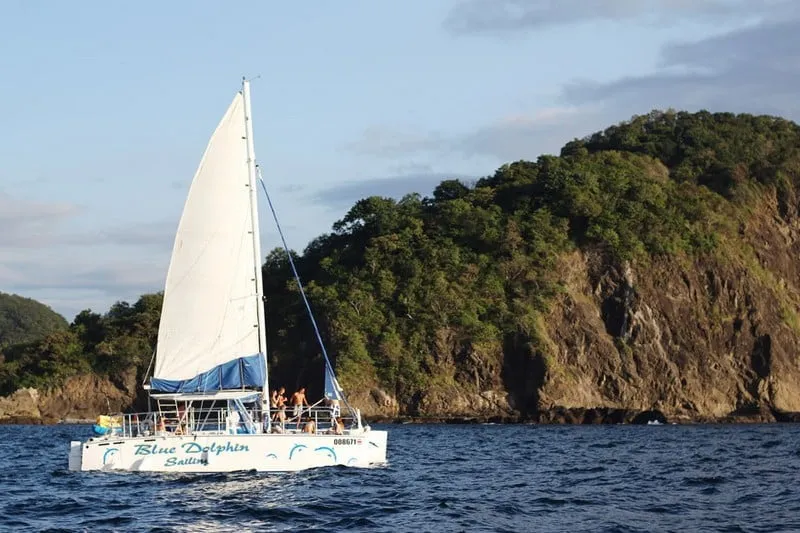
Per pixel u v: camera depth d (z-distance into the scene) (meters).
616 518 28.72
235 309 36.91
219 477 35.38
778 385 148.62
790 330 155.75
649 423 130.88
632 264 152.50
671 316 150.00
